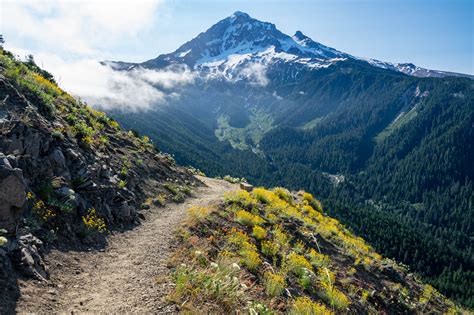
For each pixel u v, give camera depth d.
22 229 8.73
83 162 13.84
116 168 17.92
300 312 9.11
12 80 14.63
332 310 10.82
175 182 23.09
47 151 12.11
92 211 12.02
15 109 12.45
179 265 10.41
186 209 17.61
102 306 7.57
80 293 7.96
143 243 12.09
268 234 15.48
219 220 15.47
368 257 18.73
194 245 12.20
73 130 16.03
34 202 9.98
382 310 13.32
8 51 22.95
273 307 9.30
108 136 22.69
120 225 13.27
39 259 8.23
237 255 12.07
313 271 13.34
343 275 14.77
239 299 8.82
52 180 11.48
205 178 32.53
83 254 10.01
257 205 19.80
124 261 10.33
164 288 8.83
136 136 29.75
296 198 29.12
